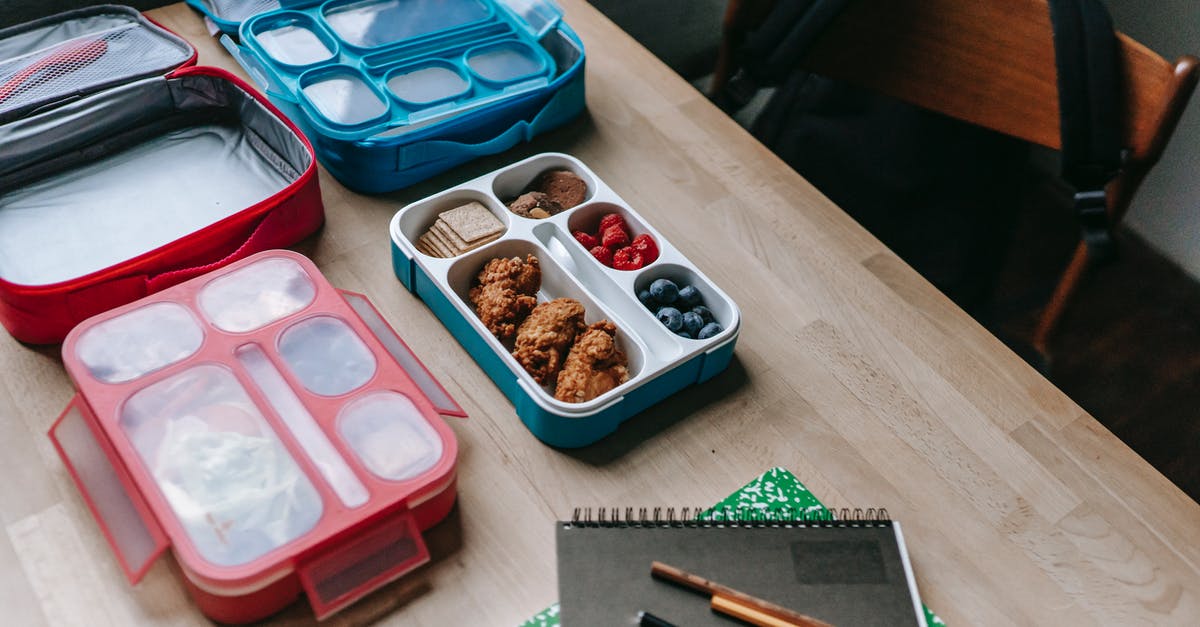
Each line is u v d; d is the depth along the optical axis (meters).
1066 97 1.20
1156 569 0.92
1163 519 0.95
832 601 0.85
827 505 0.93
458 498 0.90
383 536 0.83
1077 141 1.21
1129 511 0.96
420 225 1.10
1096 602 0.89
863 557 0.88
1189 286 2.03
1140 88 1.20
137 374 0.88
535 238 1.07
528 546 0.88
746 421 0.99
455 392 0.99
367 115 1.14
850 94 1.60
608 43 1.46
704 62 1.96
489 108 1.19
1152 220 2.04
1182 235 2.00
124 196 1.10
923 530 0.92
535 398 0.92
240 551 0.77
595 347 0.95
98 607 0.80
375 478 0.82
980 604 0.87
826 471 0.96
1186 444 1.75
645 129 1.32
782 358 1.06
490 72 1.24
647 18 1.88
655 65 1.43
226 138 1.19
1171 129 1.19
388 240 1.13
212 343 0.91
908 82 1.41
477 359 1.01
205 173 1.14
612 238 1.09
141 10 1.41
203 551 0.76
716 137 1.33
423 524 0.87
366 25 1.27
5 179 1.09
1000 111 1.34
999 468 0.98
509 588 0.85
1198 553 0.93
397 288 1.08
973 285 1.61
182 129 1.19
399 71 1.22
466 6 1.34
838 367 1.06
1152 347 1.89
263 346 0.91
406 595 0.83
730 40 1.47
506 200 1.18
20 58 1.19
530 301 1.01
